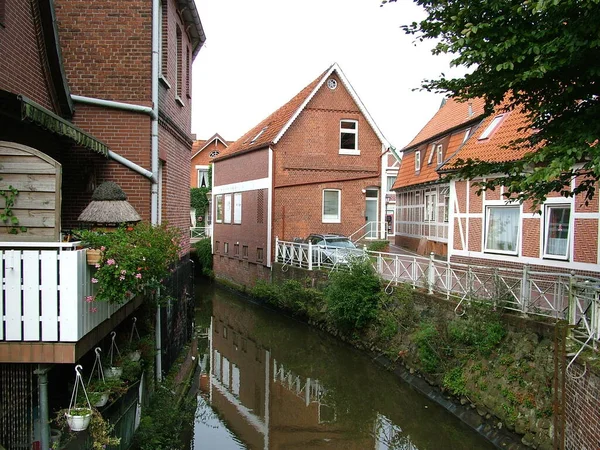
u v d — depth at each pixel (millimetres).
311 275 19156
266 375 14391
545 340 8992
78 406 5402
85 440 5406
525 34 5879
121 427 6488
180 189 12695
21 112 5164
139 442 7203
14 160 5492
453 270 12070
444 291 12414
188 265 13914
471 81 6766
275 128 24422
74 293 5137
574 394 7238
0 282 5051
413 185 24688
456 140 20781
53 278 5113
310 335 18078
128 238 6234
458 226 16922
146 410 8094
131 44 9234
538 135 6957
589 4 5148
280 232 23250
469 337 10664
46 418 5160
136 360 7379
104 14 9219
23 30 7211
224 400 12570
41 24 7785
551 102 6469
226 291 28219
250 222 25719
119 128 9164
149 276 6254
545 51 5695
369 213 24891
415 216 25547
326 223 23766
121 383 6195
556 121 6574
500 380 9617
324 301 17297
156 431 7750
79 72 9195
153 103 9227
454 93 7180
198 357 14812
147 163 9203
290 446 9984
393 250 25359
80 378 5355
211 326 20125
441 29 6543
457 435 9922
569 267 12375
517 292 10141
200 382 13469
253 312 22469
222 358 16031
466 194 16516
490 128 16594
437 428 10297
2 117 6625
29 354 5121
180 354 12352
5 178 5488
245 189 26484
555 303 9242
